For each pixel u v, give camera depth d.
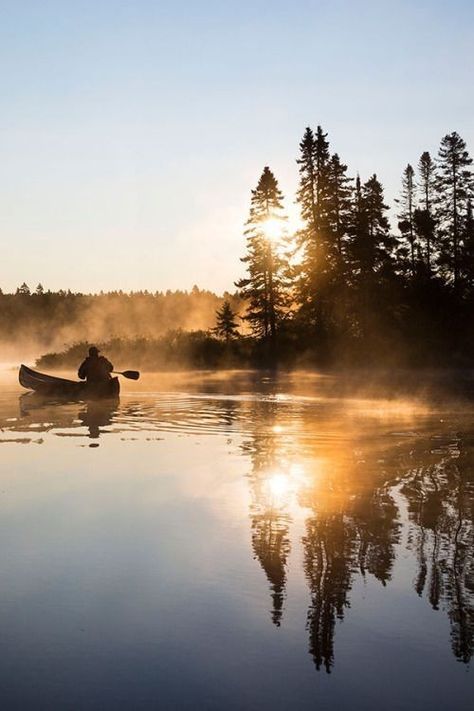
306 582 5.27
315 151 54.44
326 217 54.41
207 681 3.90
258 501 7.70
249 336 58.09
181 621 4.64
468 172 59.09
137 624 4.59
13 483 8.66
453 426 14.32
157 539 6.33
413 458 10.34
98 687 3.84
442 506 7.40
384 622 4.60
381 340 52.34
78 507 7.48
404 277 59.44
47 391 22.98
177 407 19.12
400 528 6.61
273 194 56.09
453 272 59.25
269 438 12.59
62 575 5.46
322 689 3.81
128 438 12.65
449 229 58.81
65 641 4.38
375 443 11.89
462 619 4.63
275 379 36.53
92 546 6.16
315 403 20.30
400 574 5.41
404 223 62.84
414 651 4.22
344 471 9.35
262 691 3.79
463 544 6.13
